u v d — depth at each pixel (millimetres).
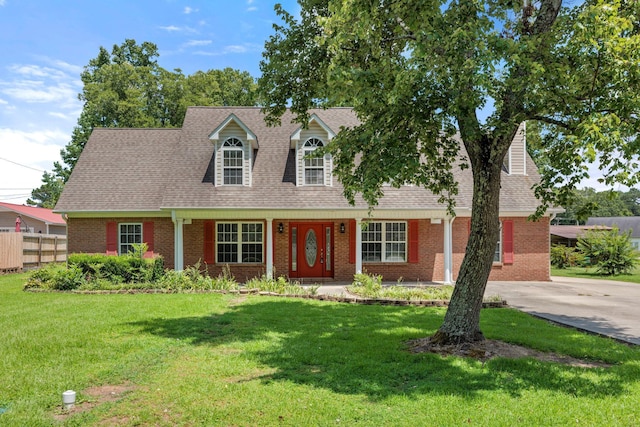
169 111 32844
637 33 6684
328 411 4609
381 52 7844
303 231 18188
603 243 23562
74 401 4848
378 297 12219
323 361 6352
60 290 13914
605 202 89062
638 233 63844
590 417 4492
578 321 9688
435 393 5105
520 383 5477
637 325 9281
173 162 17812
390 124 6656
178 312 10125
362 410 4641
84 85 31688
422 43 5840
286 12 9062
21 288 14805
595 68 6270
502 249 18422
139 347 7117
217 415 4520
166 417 4492
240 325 8844
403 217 17078
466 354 6727
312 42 8859
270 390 5211
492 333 8062
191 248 17656
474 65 5586
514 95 6699
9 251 21125
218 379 5633
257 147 18406
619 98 6066
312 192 17062
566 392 5211
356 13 6395
